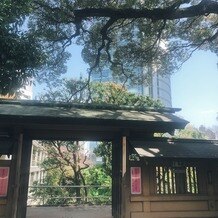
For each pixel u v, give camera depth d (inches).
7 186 360.8
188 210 390.0
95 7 546.6
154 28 663.1
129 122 382.3
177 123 391.5
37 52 338.0
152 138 421.1
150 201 383.6
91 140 454.3
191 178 408.5
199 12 480.7
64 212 532.1
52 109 407.2
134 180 389.1
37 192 839.7
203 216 390.9
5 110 371.9
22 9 304.3
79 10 526.9
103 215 500.7
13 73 315.6
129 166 393.4
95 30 676.1
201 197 397.1
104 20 659.4
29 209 565.9
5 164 367.9
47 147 1000.2
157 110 451.5
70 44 633.6
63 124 377.1
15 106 404.8
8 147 361.4
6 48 310.7
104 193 886.4
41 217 478.9
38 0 541.0
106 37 595.2
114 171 452.1
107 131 417.1
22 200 393.4
